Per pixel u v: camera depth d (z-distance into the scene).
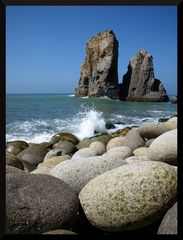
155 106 30.91
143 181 2.59
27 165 5.40
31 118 17.83
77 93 47.59
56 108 25.17
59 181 2.87
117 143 7.23
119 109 27.19
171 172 2.66
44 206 2.55
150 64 41.97
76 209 2.67
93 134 13.30
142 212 2.53
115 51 45.09
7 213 2.42
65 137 9.69
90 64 46.56
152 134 7.12
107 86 44.22
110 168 3.28
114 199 2.59
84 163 3.32
